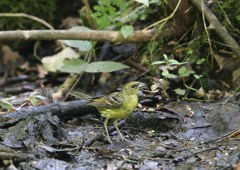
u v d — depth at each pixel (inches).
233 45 423.5
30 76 577.3
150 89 446.6
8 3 614.9
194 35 457.7
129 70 483.2
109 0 454.6
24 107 439.8
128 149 353.4
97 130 393.1
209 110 401.7
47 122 368.5
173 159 330.3
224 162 325.4
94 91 472.7
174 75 423.8
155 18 503.8
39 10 624.4
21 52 636.7
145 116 395.9
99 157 338.6
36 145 344.8
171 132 384.8
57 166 316.8
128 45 514.0
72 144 355.6
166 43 472.4
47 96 482.6
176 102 424.2
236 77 432.8
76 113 408.5
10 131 358.0
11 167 310.5
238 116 383.6
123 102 365.7
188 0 447.5
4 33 429.1
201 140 365.7
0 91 534.0
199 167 320.5
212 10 453.7
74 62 462.3
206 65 446.3
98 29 480.4
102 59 503.5
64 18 639.1
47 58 564.7
